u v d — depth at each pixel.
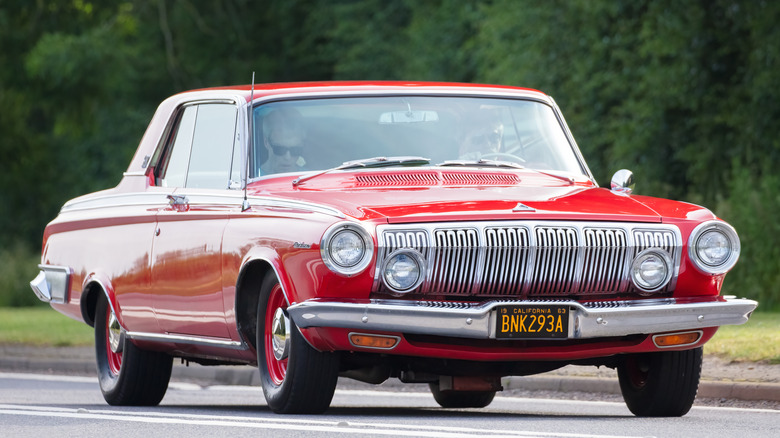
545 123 25.33
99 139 145.25
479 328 20.20
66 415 23.80
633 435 19.30
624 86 86.44
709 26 79.44
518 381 33.44
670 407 22.97
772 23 74.56
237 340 23.05
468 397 28.44
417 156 23.80
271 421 20.92
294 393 21.45
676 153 81.81
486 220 20.61
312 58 143.25
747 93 76.31
